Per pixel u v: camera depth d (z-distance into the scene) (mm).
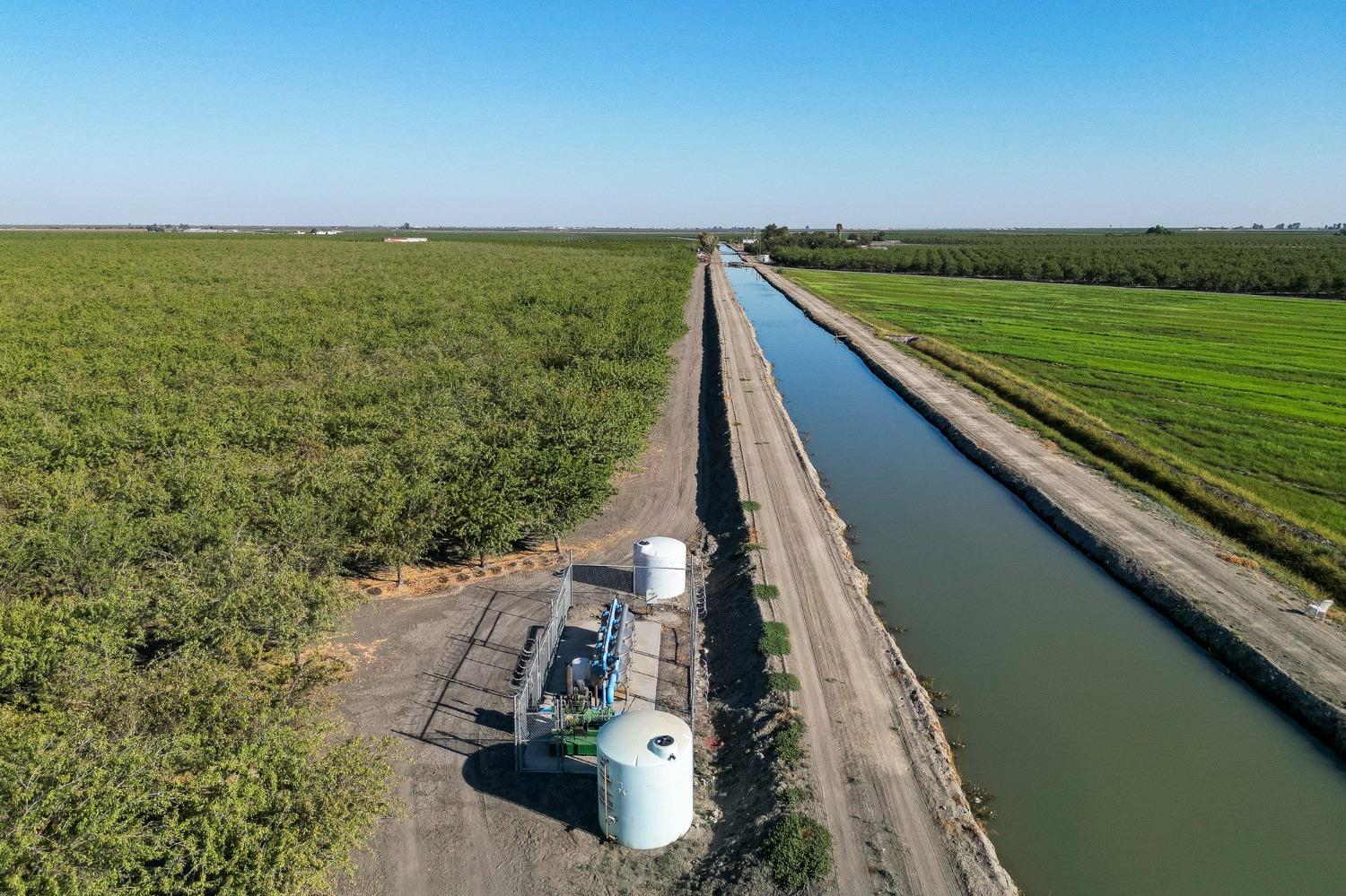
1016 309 128250
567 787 22328
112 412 44312
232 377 58594
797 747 23078
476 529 32625
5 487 32125
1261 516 41688
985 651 30766
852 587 34125
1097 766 24359
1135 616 33875
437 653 28562
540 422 42844
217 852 15961
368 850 19141
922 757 23266
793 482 46844
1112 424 59938
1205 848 21141
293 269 142750
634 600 33125
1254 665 29031
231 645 22828
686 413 63938
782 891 18359
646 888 19109
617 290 117000
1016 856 20719
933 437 62500
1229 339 96562
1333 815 22531
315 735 19438
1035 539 42156
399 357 65875
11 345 62625
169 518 29359
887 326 111812
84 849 14797
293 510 30281
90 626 22484
